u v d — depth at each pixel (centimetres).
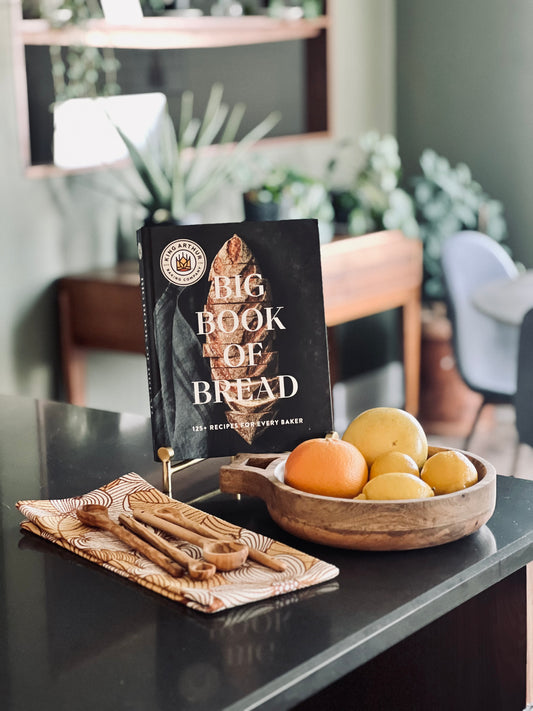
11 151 321
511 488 121
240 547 98
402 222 412
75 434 150
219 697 76
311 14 419
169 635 86
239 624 88
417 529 99
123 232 366
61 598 94
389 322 468
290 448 119
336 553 102
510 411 439
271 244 118
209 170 389
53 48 330
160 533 104
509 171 457
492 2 447
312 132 440
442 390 438
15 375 335
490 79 454
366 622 88
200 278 117
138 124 360
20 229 329
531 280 334
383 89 477
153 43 355
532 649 111
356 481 104
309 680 81
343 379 444
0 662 82
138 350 329
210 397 118
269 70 416
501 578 102
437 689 117
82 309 340
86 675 80
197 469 132
